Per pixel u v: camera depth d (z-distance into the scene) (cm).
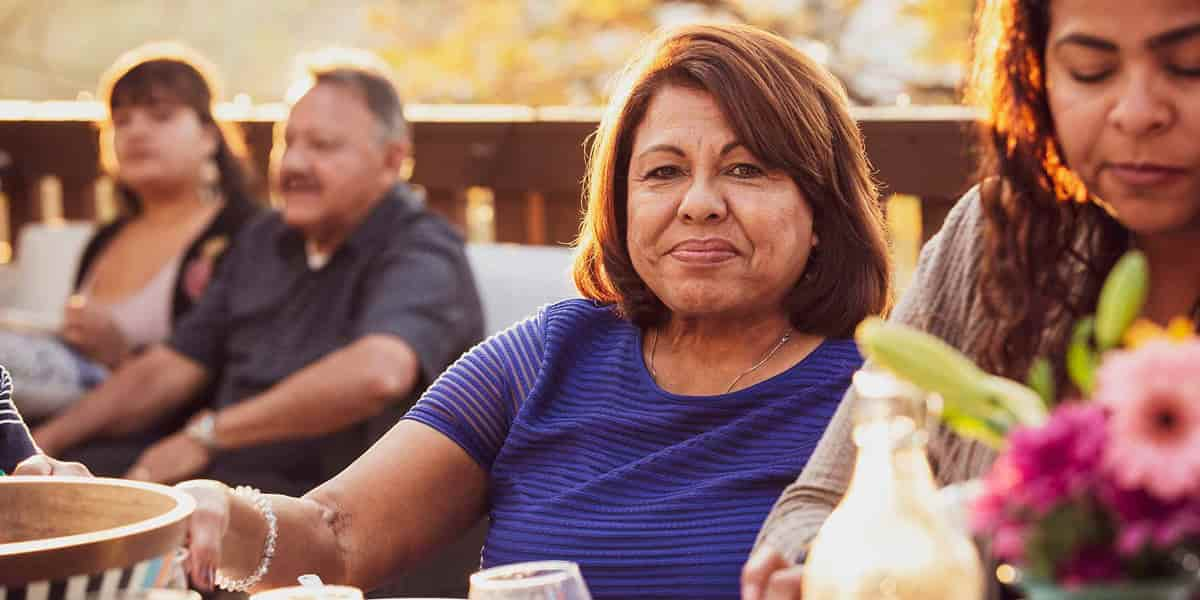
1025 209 154
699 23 205
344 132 349
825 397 197
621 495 196
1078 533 92
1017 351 154
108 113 429
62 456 387
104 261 436
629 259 209
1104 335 98
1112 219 152
